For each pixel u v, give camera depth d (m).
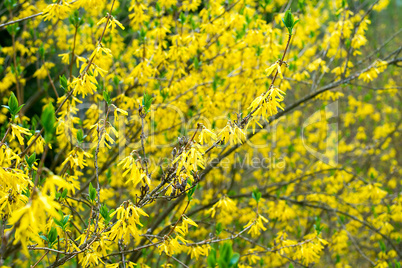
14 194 1.44
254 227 1.84
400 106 6.23
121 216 1.32
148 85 3.05
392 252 3.14
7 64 3.87
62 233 1.73
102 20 1.61
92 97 3.36
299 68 3.66
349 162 4.70
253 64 2.90
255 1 3.62
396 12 9.03
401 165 5.80
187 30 3.08
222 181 4.48
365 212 4.54
